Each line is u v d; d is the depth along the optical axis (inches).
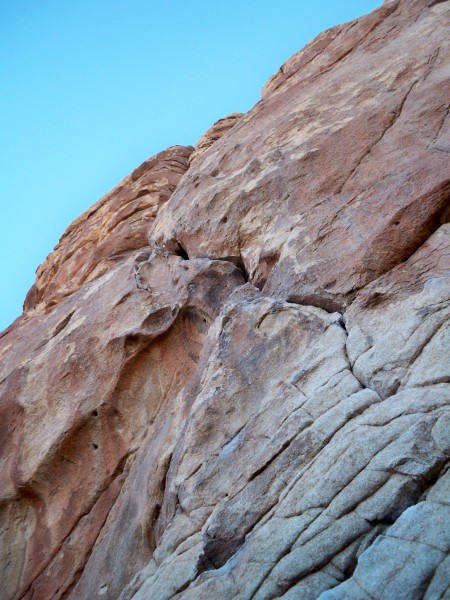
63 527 369.4
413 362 219.6
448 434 181.8
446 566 149.0
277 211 378.3
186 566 222.2
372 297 267.9
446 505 163.8
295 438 227.5
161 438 325.7
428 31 450.9
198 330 380.5
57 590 342.0
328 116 428.1
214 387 292.7
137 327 394.0
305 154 395.2
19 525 397.4
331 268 301.0
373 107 396.5
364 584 158.4
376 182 331.3
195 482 255.0
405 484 178.4
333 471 200.1
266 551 194.4
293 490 208.8
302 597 171.6
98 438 386.6
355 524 180.1
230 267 381.7
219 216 414.3
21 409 434.6
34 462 393.7
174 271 419.8
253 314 312.3
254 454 241.1
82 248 716.7
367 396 218.8
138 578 245.3
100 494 365.1
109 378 394.3
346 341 254.7
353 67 482.9
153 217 637.9
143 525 299.4
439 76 383.9
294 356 275.3
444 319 226.2
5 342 568.1
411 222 285.4
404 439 190.1
